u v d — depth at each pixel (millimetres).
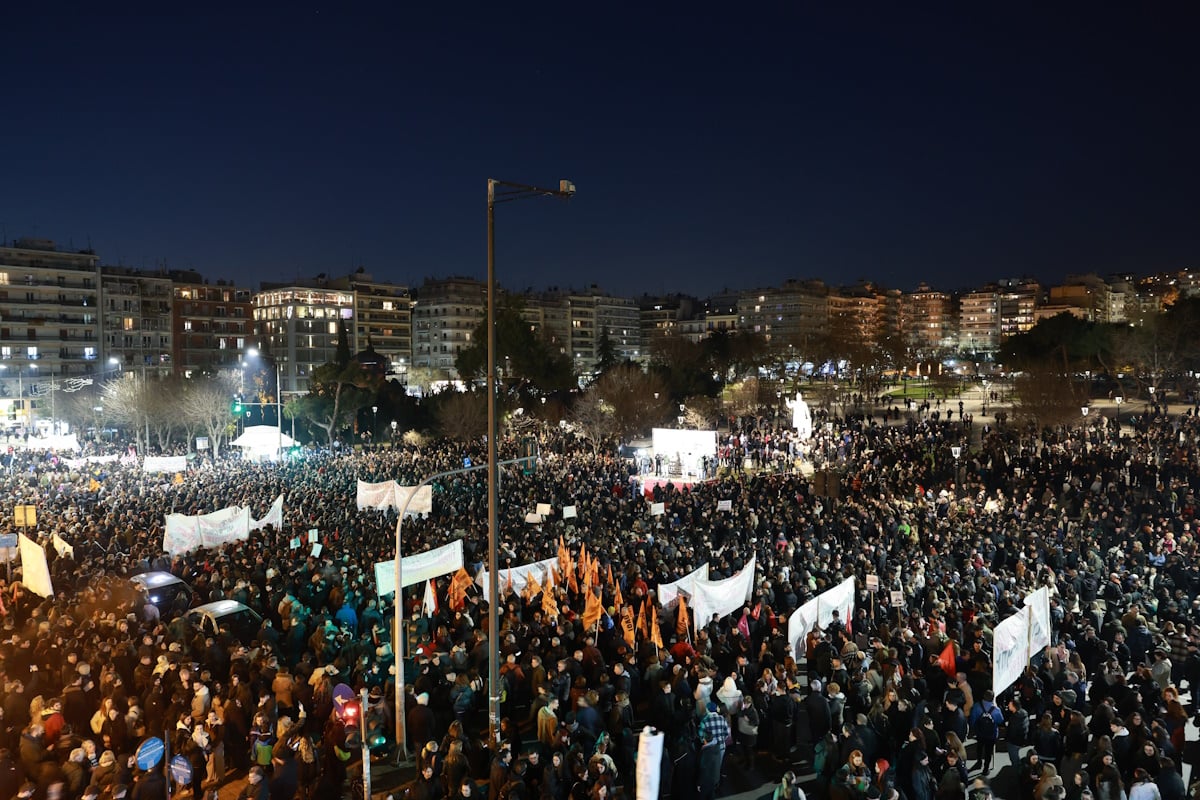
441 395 77312
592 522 30688
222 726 14039
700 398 80938
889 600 19359
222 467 51844
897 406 87812
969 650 16219
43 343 112875
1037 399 62156
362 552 24625
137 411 69312
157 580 21281
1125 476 39812
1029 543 25250
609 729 13625
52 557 25688
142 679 15375
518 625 17875
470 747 13977
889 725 13719
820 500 34281
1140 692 14484
